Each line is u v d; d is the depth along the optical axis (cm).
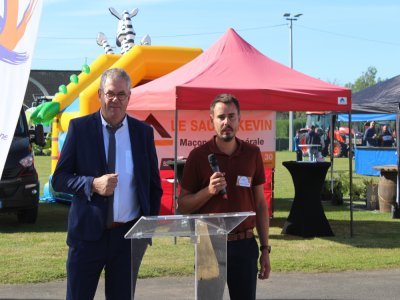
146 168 412
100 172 402
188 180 435
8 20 394
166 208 1116
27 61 391
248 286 427
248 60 1002
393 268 788
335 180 1505
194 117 1120
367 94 1451
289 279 734
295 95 912
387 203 1291
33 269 761
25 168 1064
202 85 900
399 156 1240
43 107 1392
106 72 405
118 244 403
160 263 791
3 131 392
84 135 404
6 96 392
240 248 424
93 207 396
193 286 695
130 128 412
